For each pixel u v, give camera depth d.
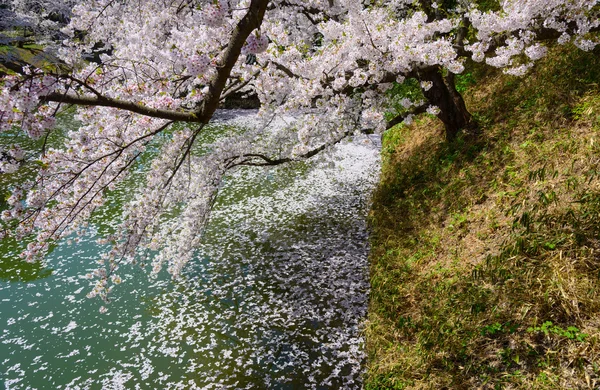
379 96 5.94
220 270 6.24
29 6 18.67
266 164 6.34
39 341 4.93
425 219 5.96
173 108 3.23
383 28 4.51
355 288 5.47
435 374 3.57
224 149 6.05
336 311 5.09
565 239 3.84
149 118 3.66
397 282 5.02
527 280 3.77
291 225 7.40
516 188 4.96
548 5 4.46
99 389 4.20
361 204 7.90
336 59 4.61
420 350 3.87
